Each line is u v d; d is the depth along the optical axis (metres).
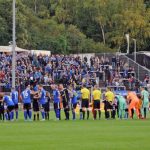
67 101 55.03
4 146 31.52
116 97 57.81
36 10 145.62
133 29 138.75
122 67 99.56
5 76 84.75
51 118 58.16
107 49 135.25
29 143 33.03
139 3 142.00
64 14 141.38
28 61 92.69
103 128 43.66
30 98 54.56
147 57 107.62
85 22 141.88
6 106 54.34
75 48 132.62
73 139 35.19
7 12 118.19
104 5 139.38
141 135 37.72
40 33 130.38
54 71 90.25
